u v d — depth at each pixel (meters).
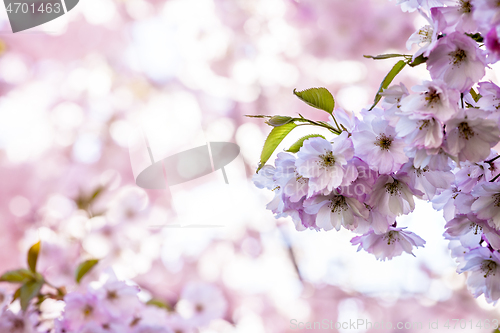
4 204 1.79
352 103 1.96
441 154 0.67
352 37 1.78
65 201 1.63
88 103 1.94
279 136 0.74
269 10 1.89
